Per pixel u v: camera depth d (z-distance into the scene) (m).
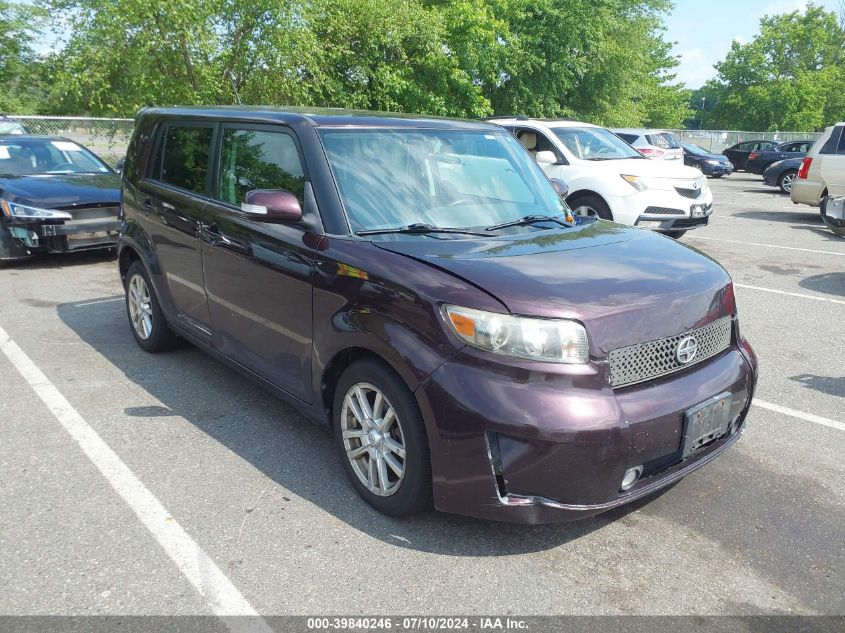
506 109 27.08
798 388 4.91
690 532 3.13
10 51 26.59
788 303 7.25
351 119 3.87
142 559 2.87
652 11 33.53
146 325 5.34
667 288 3.07
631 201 9.34
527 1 25.56
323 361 3.33
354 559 2.89
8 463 3.67
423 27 20.05
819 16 60.22
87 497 3.34
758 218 14.35
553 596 2.69
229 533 3.06
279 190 3.40
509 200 3.97
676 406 2.88
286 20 14.66
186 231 4.43
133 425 4.14
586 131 10.58
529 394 2.67
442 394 2.75
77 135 14.91
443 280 2.89
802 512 3.30
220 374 4.99
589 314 2.78
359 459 3.31
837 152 12.68
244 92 15.21
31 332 5.96
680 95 55.59
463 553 2.94
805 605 2.66
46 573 2.77
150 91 14.23
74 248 8.34
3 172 9.01
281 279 3.57
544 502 2.70
